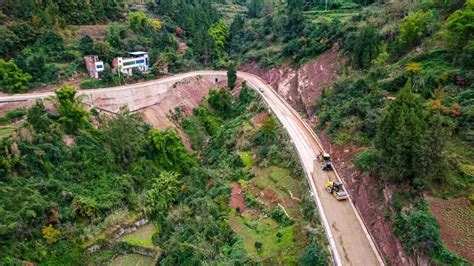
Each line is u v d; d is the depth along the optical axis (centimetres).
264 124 5641
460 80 3975
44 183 4616
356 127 4534
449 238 2525
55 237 4294
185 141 7088
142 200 5241
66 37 8238
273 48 9700
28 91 6638
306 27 9044
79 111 5506
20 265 3897
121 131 5800
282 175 4631
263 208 4184
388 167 3158
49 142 5056
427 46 5000
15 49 7262
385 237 3027
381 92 4697
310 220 3609
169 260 4003
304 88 7112
